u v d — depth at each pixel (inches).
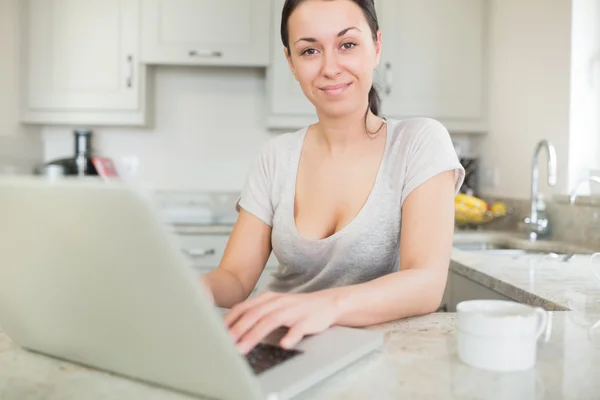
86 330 24.7
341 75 43.2
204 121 132.0
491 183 121.5
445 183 43.4
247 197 51.2
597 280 51.9
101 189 20.1
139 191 19.5
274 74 118.6
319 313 30.9
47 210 21.6
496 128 118.8
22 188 21.7
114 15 118.0
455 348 29.8
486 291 60.9
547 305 43.0
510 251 88.0
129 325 22.8
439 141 44.2
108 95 118.9
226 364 21.3
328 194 47.4
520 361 26.1
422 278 37.9
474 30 120.8
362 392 23.7
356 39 42.8
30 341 28.3
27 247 23.3
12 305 26.7
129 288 21.6
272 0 118.3
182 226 110.0
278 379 23.5
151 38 118.2
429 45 120.0
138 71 118.8
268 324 29.3
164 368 23.3
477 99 121.6
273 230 49.8
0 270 25.4
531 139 105.0
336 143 47.4
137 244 20.3
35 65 118.5
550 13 98.6
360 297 33.8
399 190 44.9
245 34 118.4
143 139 131.4
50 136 130.7
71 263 22.5
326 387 24.3
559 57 96.1
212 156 132.3
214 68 131.4
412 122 46.9
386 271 46.9
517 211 109.0
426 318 36.8
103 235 20.8
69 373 26.1
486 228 116.0
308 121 119.7
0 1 116.1
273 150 51.0
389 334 32.5
